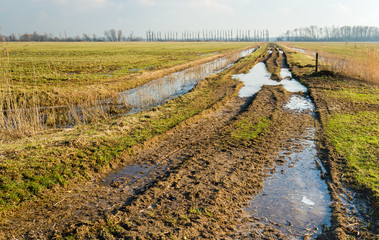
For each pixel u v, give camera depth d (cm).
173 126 1124
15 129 1015
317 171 748
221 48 8038
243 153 867
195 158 830
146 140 964
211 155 855
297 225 532
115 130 1044
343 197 614
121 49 6794
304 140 966
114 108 1507
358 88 1786
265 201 614
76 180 705
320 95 1630
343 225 514
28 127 1046
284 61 3953
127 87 2127
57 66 3094
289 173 740
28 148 823
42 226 529
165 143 973
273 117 1229
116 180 721
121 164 814
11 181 650
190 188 658
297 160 815
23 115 1144
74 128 1127
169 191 647
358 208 571
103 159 805
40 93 1648
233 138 998
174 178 709
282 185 682
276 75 2538
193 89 1948
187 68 3303
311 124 1134
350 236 486
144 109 1527
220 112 1388
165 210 571
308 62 3450
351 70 2231
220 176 718
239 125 1143
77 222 540
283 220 548
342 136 958
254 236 497
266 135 1020
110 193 654
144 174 750
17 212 574
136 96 1847
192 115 1280
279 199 623
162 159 843
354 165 734
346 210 565
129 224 522
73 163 764
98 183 707
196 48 7850
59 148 834
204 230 507
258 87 2053
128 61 3803
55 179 688
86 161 784
